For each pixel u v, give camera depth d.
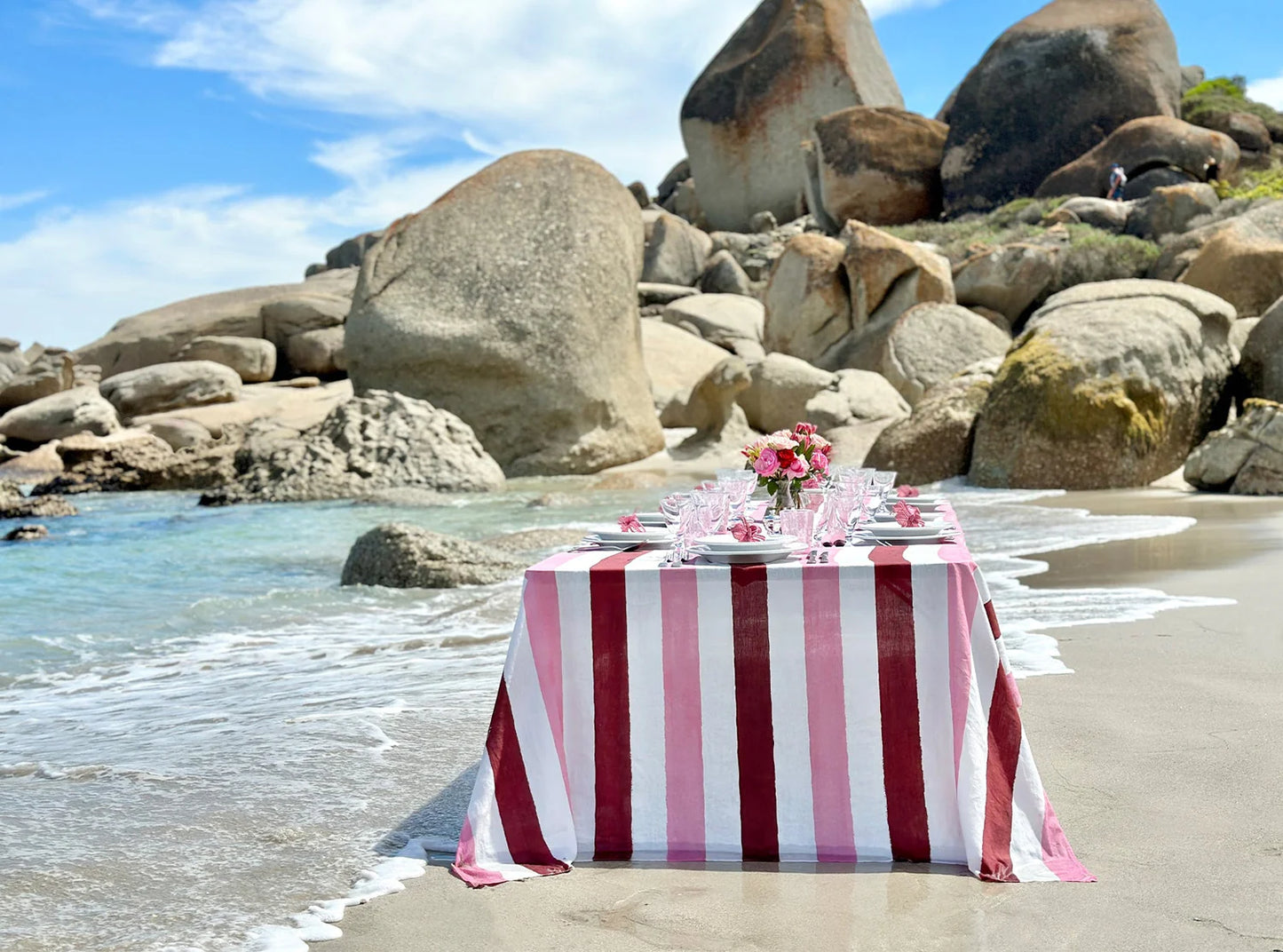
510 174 22.28
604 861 3.47
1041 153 37.06
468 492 17.64
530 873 3.35
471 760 4.40
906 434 16.84
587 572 3.59
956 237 33.22
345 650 6.97
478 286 21.14
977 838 3.29
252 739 4.82
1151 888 3.06
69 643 7.55
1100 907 2.97
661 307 34.91
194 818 3.84
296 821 3.79
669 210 53.19
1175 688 4.91
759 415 23.33
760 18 48.62
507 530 12.83
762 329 32.06
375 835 3.66
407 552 9.48
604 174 22.64
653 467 20.56
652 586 3.57
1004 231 31.19
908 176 38.69
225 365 31.12
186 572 10.54
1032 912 2.97
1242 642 5.73
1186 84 49.38
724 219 48.16
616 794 3.56
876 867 3.37
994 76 38.09
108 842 3.63
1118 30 37.66
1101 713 4.59
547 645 3.61
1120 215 29.84
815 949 2.80
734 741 3.54
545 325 20.84
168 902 3.16
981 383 17.05
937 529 4.12
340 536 12.81
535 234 21.59
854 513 4.72
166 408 27.97
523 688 3.58
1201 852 3.27
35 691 6.32
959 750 3.41
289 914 3.08
